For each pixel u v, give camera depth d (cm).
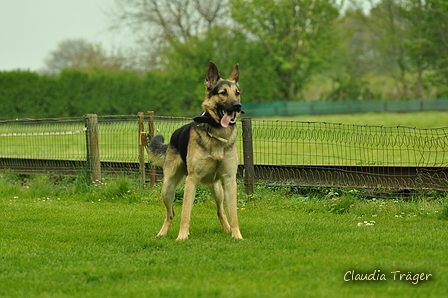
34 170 1177
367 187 854
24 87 3444
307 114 4531
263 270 466
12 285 442
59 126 1467
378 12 4900
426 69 4928
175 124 1159
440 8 4397
